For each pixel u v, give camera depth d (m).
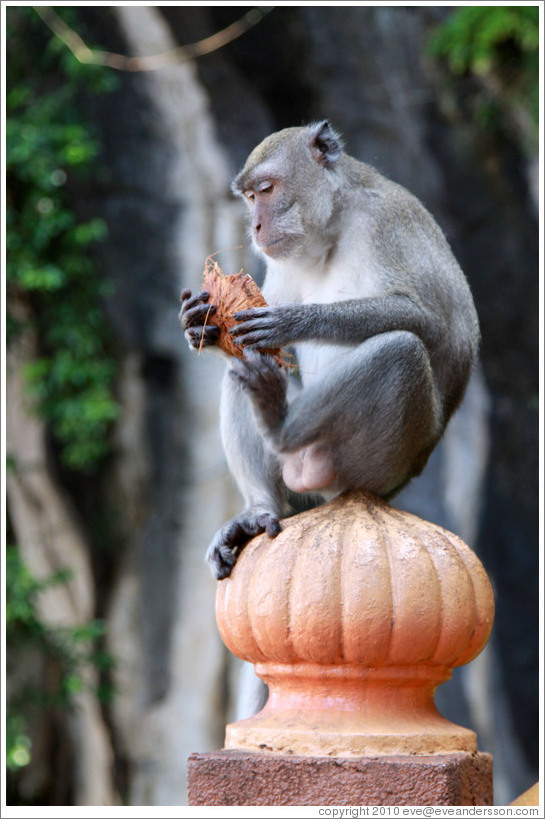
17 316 18.14
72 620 18.14
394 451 6.05
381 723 4.41
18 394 18.17
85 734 17.95
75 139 17.72
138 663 17.94
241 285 5.79
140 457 18.19
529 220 19.47
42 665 17.64
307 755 4.31
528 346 19.36
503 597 19.23
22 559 18.23
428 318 6.54
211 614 17.92
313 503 7.44
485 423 19.39
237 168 18.72
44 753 17.92
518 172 19.38
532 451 19.33
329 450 6.10
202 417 18.23
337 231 7.06
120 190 18.45
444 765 4.08
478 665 19.16
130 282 18.34
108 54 18.11
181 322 5.71
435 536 4.56
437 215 19.44
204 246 18.53
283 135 7.21
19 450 18.20
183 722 17.78
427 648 4.34
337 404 5.95
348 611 4.29
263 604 4.45
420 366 5.99
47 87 18.36
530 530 19.30
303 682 4.53
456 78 19.23
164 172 18.56
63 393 18.05
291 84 19.05
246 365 5.78
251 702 6.18
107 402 17.64
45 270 17.50
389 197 7.03
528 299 19.38
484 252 19.45
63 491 18.30
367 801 4.12
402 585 4.31
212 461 18.16
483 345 19.47
